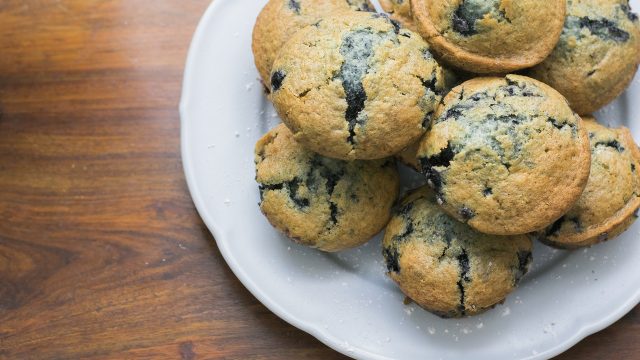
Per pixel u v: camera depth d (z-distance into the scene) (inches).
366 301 19.4
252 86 20.2
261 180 18.7
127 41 21.1
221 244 19.6
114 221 20.6
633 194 18.4
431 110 17.3
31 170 20.9
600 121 19.9
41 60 21.1
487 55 17.7
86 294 20.4
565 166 16.9
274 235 19.7
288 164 18.5
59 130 21.0
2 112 21.0
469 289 17.8
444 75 18.0
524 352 19.1
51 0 21.3
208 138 20.0
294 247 19.7
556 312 19.2
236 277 20.2
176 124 20.9
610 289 19.2
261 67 19.1
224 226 19.7
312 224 18.5
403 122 17.0
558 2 17.8
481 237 17.9
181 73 21.0
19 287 20.4
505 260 18.0
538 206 16.9
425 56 17.4
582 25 18.4
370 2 19.4
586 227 18.3
